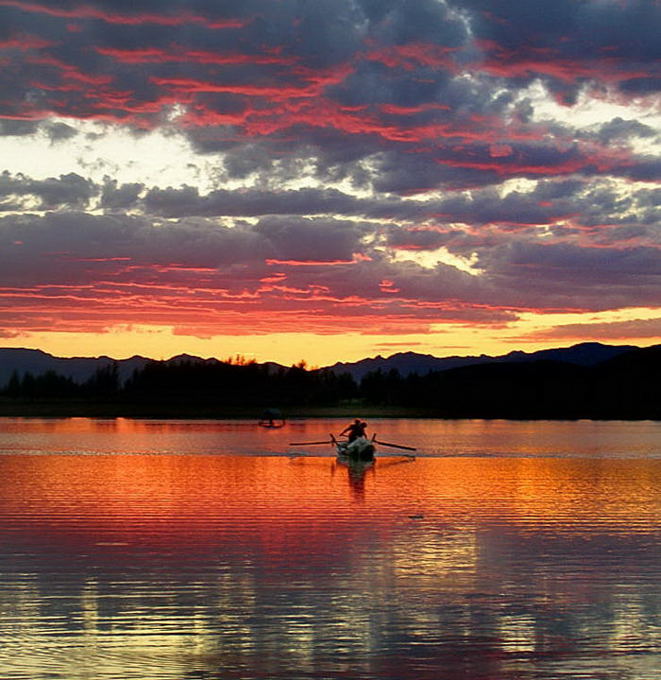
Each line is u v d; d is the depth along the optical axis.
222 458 40.84
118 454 42.84
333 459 40.94
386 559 16.75
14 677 10.41
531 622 12.72
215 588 14.47
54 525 20.38
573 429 79.25
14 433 63.53
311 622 12.62
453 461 40.88
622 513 22.86
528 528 20.36
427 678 10.48
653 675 10.61
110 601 13.66
